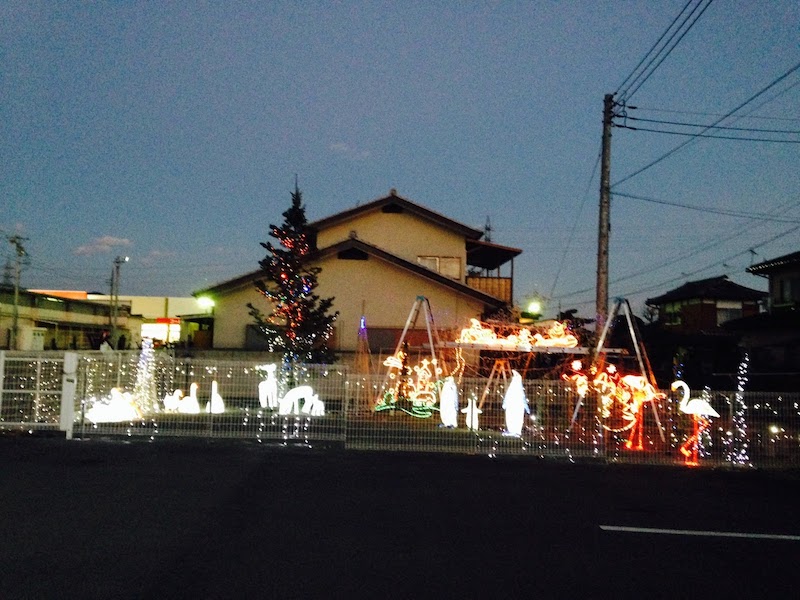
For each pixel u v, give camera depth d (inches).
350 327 910.4
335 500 313.1
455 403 494.9
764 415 470.9
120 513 278.2
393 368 665.6
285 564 223.5
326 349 776.9
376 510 297.4
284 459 418.3
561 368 770.2
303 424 501.4
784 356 1010.1
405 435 473.4
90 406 492.7
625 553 250.7
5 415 476.1
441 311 919.7
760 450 466.0
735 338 1202.6
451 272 1017.5
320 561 227.8
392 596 199.8
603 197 693.3
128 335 2134.6
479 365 819.4
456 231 1018.7
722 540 273.3
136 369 547.8
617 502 335.0
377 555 236.2
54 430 476.1
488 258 1168.8
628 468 447.2
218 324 909.8
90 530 254.1
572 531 277.3
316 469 388.5
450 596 201.6
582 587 213.9
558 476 401.7
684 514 315.6
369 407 519.8
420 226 1024.9
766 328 1053.2
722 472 445.7
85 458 397.1
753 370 1034.1
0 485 324.2
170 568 216.2
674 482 399.5
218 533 254.7
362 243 900.6
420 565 227.8
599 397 476.7
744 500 353.7
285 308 740.0
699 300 1496.1
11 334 1517.0
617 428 472.7
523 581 216.8
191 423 494.9
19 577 205.6
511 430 479.2
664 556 249.1
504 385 507.8
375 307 916.0
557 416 478.3
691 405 470.3
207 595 195.3
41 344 1649.9
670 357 1144.8
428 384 634.2
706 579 225.8
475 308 925.8
